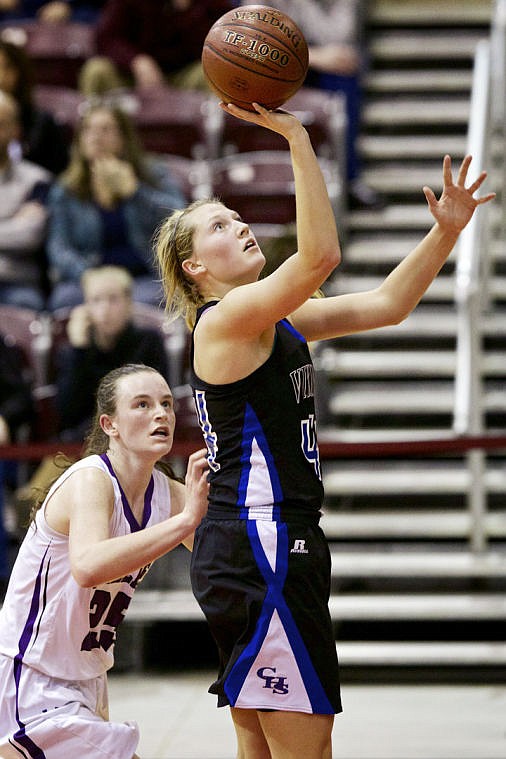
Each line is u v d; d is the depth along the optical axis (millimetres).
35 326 16500
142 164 17875
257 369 7078
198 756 11344
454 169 21172
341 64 20781
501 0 19562
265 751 7566
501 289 18234
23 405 15578
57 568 7672
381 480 15836
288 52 7012
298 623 6977
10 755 7695
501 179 19578
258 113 7023
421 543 15688
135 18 21156
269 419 7082
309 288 6707
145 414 7773
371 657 13656
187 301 7738
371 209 20172
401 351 18047
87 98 20656
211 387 7164
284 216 17969
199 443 13125
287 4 21438
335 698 7117
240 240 7410
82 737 7586
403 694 13320
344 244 19219
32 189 17922
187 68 21281
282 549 6984
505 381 17328
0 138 17844
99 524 7391
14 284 17641
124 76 21172
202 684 14008
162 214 17594
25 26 22188
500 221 19703
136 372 7930
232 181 18328
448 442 12734
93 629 7824
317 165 6789
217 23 7184
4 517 14727
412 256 7805
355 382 17672
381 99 22859
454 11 23844
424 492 15883
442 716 12453
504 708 12703
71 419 15344
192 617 14242
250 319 6828
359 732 11938
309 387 7340
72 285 17219
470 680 13820
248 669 7035
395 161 21672
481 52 18031
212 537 7180
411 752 11297
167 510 8016
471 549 15016
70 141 19859
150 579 15008
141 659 14648
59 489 7695
